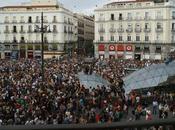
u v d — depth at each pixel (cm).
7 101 2797
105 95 3294
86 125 345
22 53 11919
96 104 2970
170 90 3678
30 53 11856
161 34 10719
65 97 2994
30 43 11800
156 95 3338
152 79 3641
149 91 3616
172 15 10650
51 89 3450
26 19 11812
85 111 2677
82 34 14300
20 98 2844
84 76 3906
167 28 10638
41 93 3072
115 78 4712
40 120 2262
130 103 3212
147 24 10862
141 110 2753
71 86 3622
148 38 10888
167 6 10581
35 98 2880
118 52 11244
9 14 11944
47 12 11675
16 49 11938
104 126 348
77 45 13012
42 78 4138
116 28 11250
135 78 3756
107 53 11369
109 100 3080
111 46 11306
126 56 11125
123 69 5984
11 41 11981
